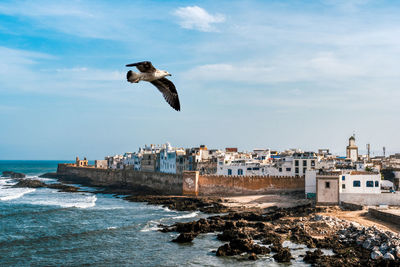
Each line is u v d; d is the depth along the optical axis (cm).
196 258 6200
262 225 7819
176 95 1347
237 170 13662
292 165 12950
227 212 10431
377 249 5906
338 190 9300
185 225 8069
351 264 5531
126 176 19512
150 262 6072
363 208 8700
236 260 6044
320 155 15662
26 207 11594
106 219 9581
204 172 14700
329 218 7725
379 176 9531
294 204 10525
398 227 7069
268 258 6066
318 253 6006
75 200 13675
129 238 7575
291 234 7219
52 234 7906
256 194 12988
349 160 14362
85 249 6831
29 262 6144
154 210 11125
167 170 17600
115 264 6009
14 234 7919
